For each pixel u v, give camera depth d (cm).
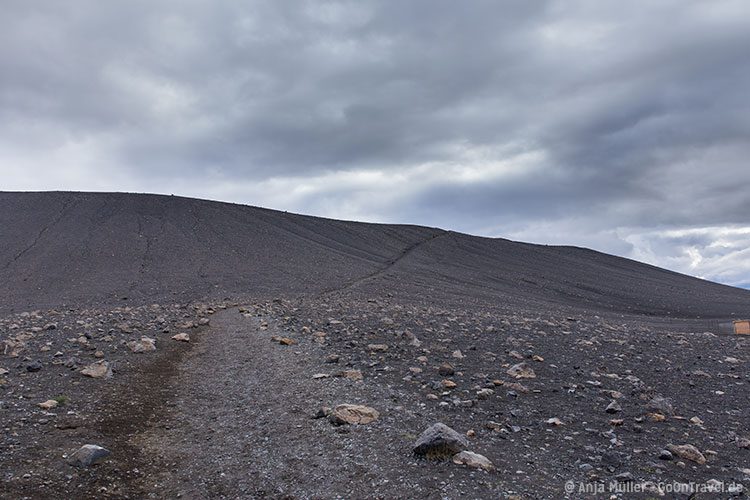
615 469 845
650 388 1354
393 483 790
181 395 1351
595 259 12388
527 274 9488
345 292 5838
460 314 3528
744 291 10575
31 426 1035
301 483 824
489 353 1734
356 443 939
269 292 5712
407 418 1056
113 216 9988
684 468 853
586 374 1482
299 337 2028
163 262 7438
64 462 888
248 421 1116
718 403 1246
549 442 956
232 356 1786
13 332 2150
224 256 8081
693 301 8288
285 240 9794
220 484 847
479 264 10031
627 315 6481
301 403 1188
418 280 7556
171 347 1944
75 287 5922
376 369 1474
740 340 2558
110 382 1400
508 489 763
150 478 879
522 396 1248
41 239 8381
